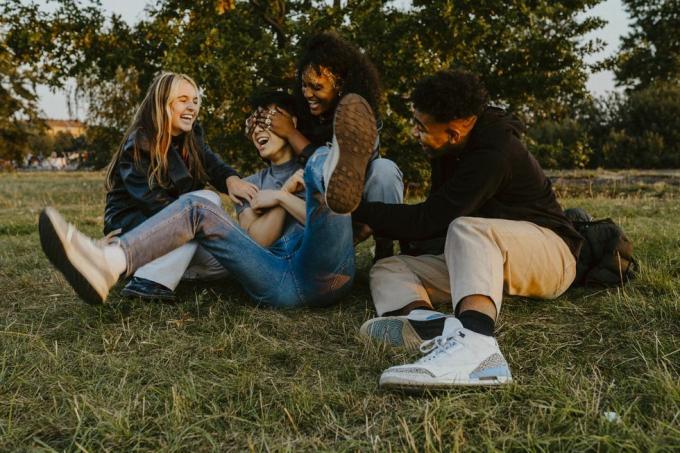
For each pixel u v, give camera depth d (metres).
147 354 2.22
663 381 1.78
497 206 2.42
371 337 2.29
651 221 5.11
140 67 12.17
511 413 1.69
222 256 2.56
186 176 2.88
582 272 2.79
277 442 1.57
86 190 15.41
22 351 2.21
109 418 1.68
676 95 23.19
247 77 9.83
